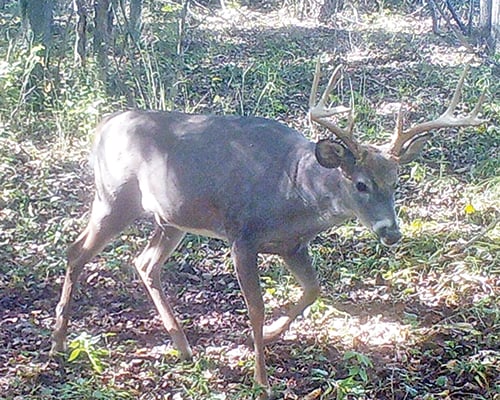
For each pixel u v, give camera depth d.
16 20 18.72
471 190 11.49
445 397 6.89
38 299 8.73
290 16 29.86
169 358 7.50
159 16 18.73
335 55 20.86
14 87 14.02
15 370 7.28
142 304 8.64
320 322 8.05
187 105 14.53
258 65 18.86
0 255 9.54
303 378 7.20
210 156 7.08
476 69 19.14
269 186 6.91
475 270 9.03
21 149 12.70
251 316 6.94
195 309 8.56
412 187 11.83
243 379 7.18
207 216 7.14
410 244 9.81
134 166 7.41
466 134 13.91
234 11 29.23
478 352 7.59
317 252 9.59
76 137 13.33
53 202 10.87
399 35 24.97
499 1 20.94
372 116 15.10
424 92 17.38
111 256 9.49
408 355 7.57
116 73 14.87
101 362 7.21
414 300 8.66
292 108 15.97
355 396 6.92
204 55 20.83
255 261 6.97
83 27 14.91
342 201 6.69
